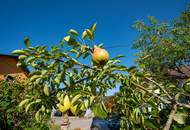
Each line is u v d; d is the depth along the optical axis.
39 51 1.80
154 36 16.22
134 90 2.05
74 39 1.86
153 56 15.51
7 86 6.73
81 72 1.94
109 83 1.98
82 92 1.88
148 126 1.99
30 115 6.02
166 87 2.14
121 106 2.14
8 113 6.11
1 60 17.48
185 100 1.91
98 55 1.83
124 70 1.87
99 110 1.93
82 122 22.70
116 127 8.55
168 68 15.84
